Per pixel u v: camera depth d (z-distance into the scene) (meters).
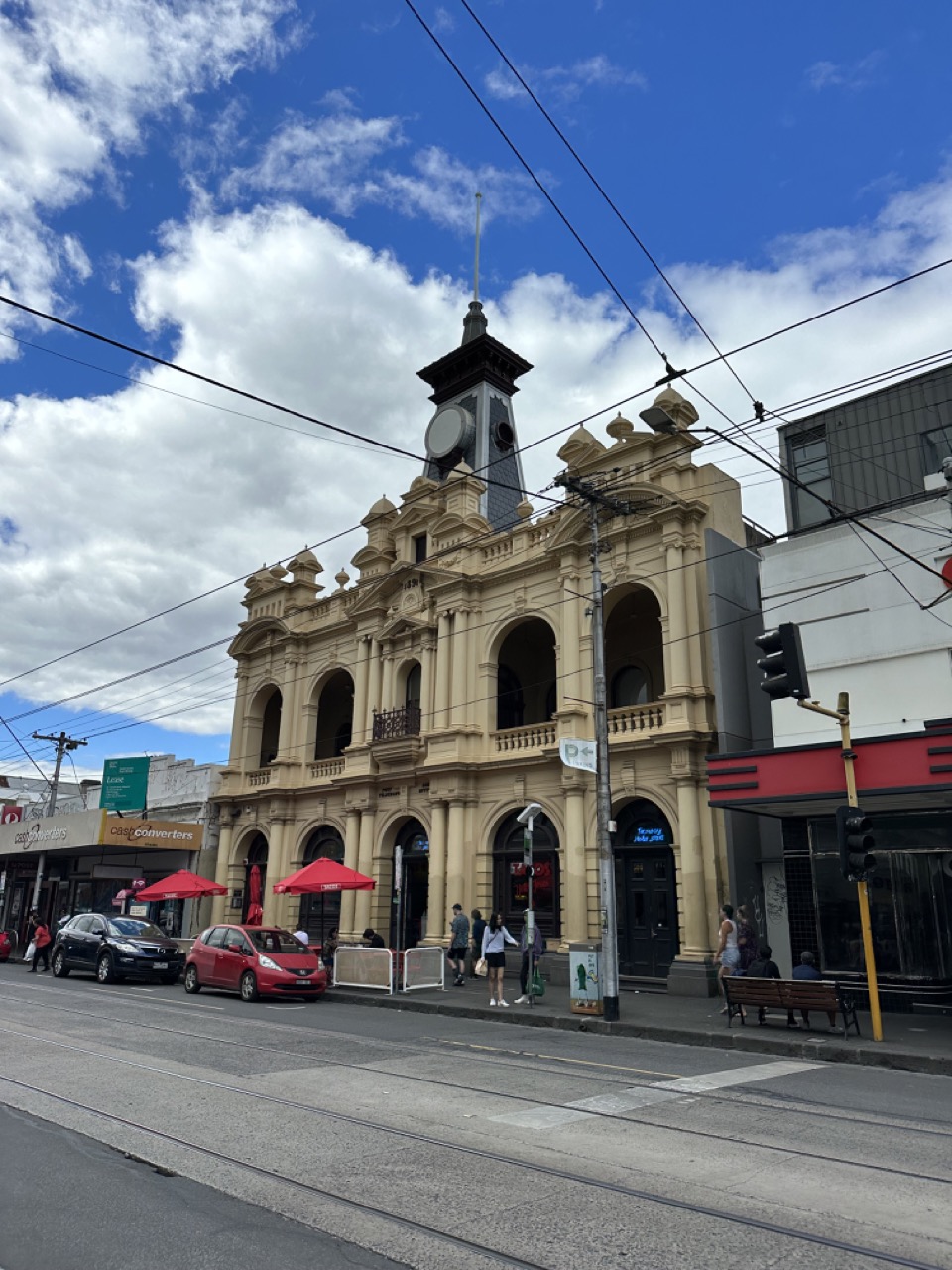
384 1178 6.55
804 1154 7.25
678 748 21.59
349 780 30.39
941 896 17.20
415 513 30.86
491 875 25.98
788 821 19.17
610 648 27.89
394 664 30.67
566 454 25.66
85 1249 5.25
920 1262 5.13
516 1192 6.27
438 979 21.53
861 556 18.86
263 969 20.06
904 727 17.69
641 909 22.47
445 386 37.16
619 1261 5.09
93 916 26.69
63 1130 7.89
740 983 14.62
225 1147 7.35
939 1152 7.38
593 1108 8.86
